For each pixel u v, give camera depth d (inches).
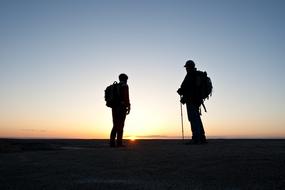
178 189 148.6
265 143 272.1
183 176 166.6
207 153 208.8
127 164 193.8
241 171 168.4
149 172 175.9
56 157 222.1
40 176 177.2
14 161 214.7
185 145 255.8
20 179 173.2
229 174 165.5
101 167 190.2
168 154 211.9
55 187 157.8
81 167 191.9
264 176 159.5
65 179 169.8
